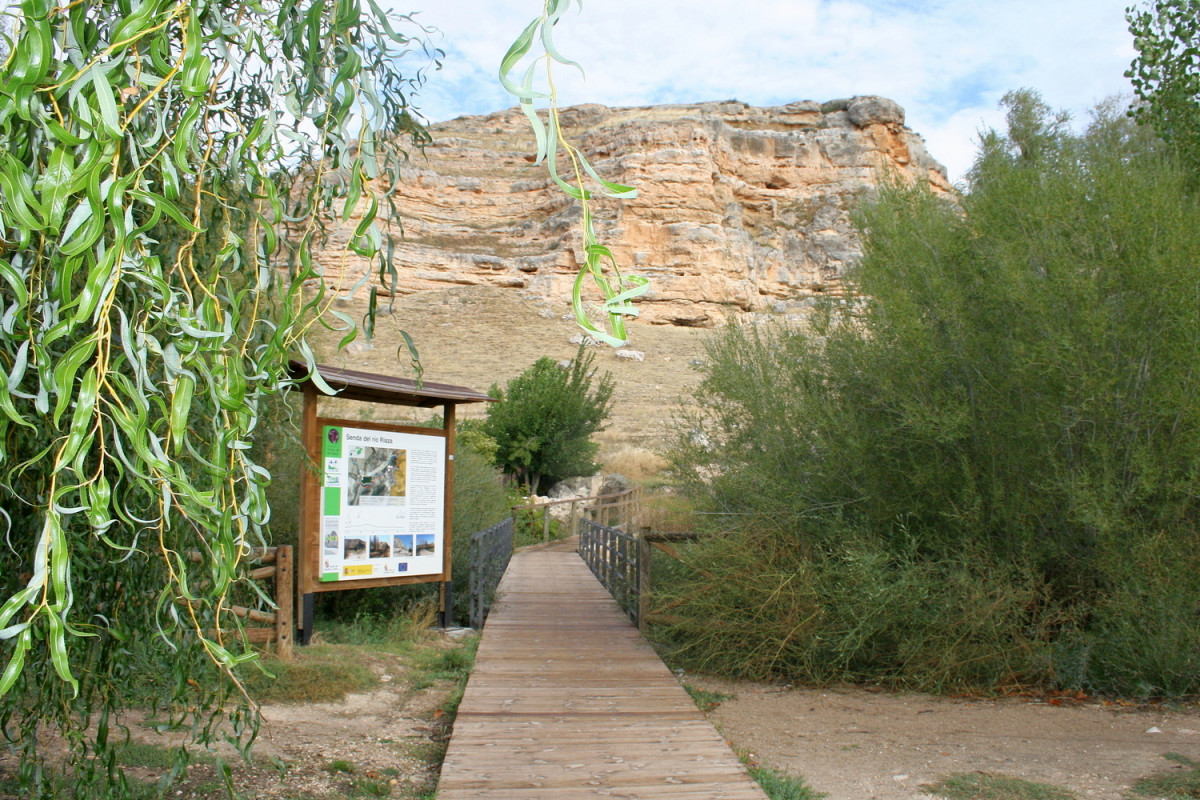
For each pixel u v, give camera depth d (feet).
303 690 18.43
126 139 6.07
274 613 20.92
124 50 5.64
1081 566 20.68
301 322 6.82
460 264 193.16
